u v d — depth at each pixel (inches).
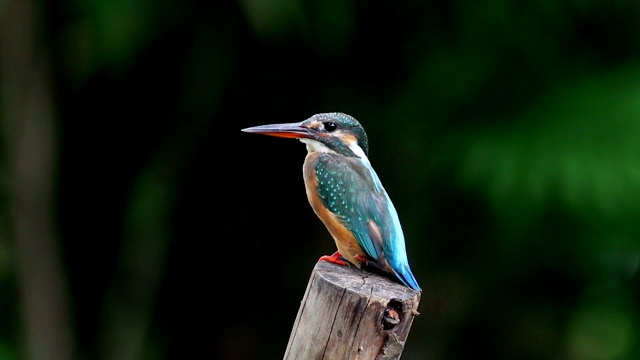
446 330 552.1
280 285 577.0
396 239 264.2
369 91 519.5
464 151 476.4
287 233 563.8
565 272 551.5
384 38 507.5
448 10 494.9
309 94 520.4
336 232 271.6
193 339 584.7
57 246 552.1
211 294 578.9
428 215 532.1
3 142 543.8
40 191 537.3
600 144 439.8
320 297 224.4
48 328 550.6
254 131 294.2
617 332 557.0
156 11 480.1
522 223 499.2
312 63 510.6
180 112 521.0
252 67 508.7
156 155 534.9
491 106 497.4
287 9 452.8
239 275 575.8
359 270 255.1
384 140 518.3
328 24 479.5
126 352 556.1
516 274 549.3
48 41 518.6
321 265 258.4
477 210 524.7
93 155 552.4
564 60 502.9
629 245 521.3
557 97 482.3
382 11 499.5
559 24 496.7
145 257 543.2
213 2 484.7
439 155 486.0
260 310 582.9
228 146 535.2
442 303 546.0
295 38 488.7
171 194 532.4
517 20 492.4
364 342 217.8
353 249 268.1
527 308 562.3
